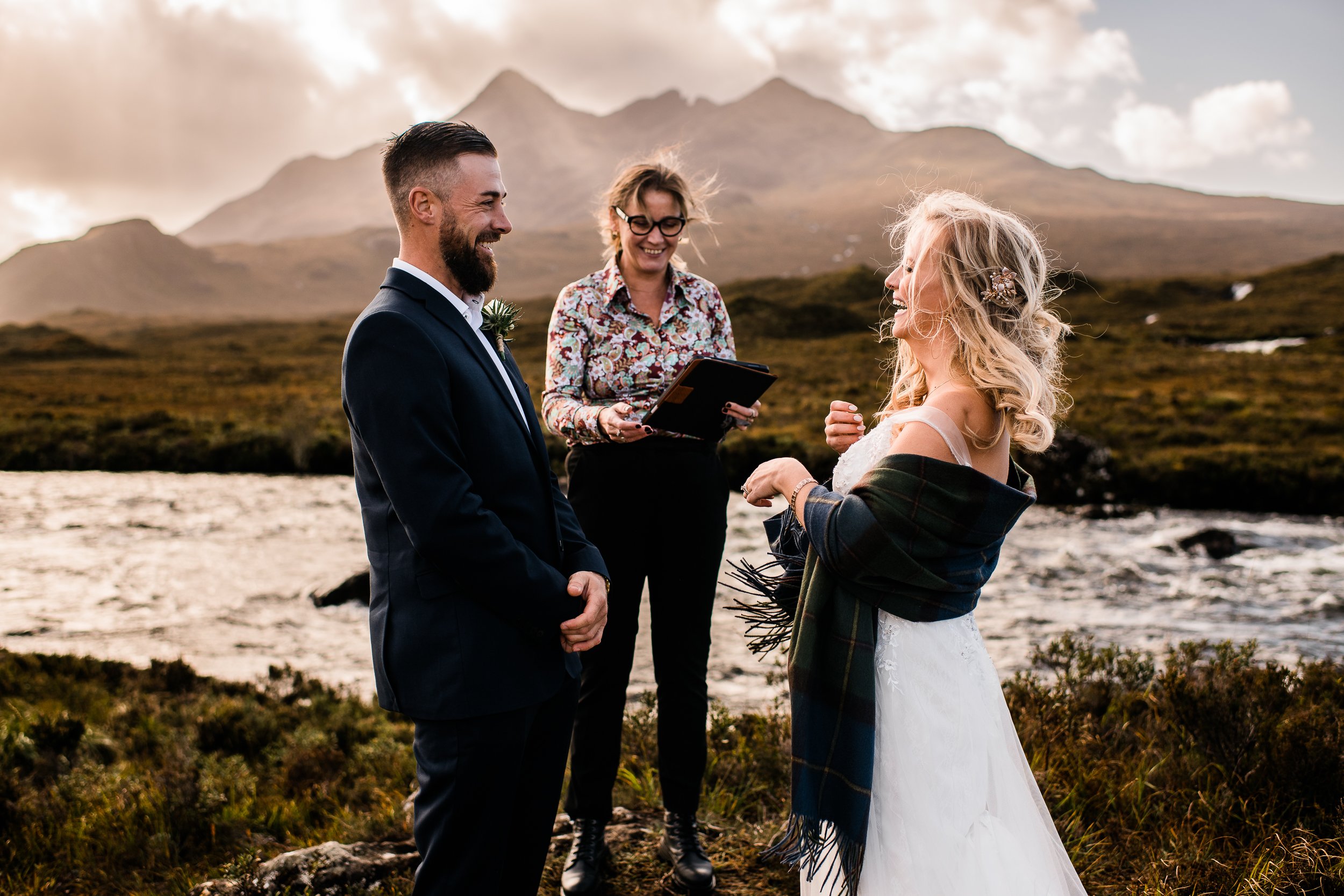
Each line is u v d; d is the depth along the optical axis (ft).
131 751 18.31
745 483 7.02
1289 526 54.80
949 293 5.90
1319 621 33.50
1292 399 104.32
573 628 6.67
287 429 86.94
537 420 7.68
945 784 5.78
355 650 33.22
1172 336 222.89
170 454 85.92
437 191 6.51
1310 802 9.90
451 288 6.86
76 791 14.29
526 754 7.11
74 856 11.98
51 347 298.97
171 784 13.91
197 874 11.27
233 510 62.95
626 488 8.86
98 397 146.61
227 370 228.22
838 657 5.93
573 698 7.30
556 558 7.11
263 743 18.98
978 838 5.82
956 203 6.15
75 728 17.87
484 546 6.06
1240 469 62.59
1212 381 127.54
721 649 29.48
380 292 6.57
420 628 6.35
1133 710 14.02
